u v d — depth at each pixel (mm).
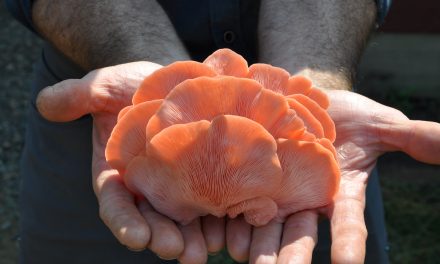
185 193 537
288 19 723
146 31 708
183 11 733
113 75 644
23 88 1834
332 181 560
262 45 721
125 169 569
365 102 635
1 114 1725
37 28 756
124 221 545
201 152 520
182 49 706
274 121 544
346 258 521
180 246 540
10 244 1323
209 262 1206
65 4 729
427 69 1652
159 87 566
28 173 841
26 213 845
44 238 835
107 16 716
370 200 791
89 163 799
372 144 624
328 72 684
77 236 821
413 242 1275
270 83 582
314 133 563
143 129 554
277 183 538
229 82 531
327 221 785
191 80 530
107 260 828
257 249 550
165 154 525
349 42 718
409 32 1636
